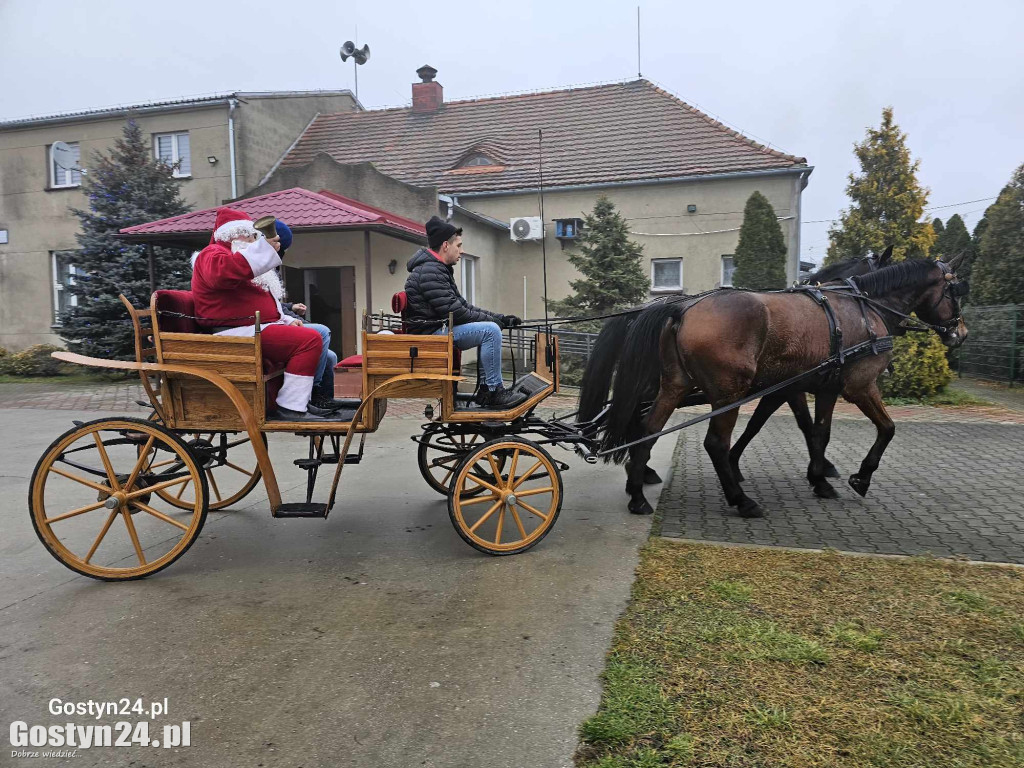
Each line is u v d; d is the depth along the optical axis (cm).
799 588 371
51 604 366
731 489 507
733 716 257
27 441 807
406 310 463
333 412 441
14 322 1783
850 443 784
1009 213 1504
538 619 343
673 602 356
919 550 432
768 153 1518
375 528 496
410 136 1888
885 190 1091
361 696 277
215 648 317
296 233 1196
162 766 237
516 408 447
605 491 595
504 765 235
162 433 396
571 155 1677
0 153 1748
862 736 245
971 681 279
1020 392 1262
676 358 501
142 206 1435
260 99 1722
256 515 530
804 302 507
